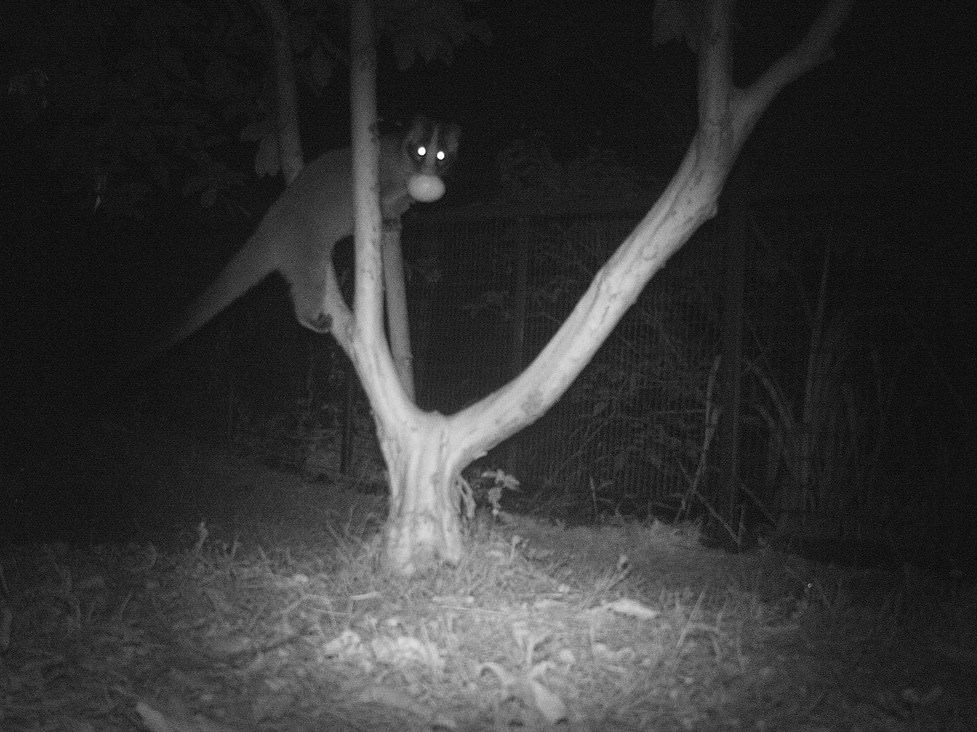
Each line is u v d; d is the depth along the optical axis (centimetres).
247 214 222
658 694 119
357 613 137
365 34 154
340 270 246
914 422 191
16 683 110
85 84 181
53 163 191
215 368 280
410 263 234
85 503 215
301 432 258
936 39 247
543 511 212
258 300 270
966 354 184
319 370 257
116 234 295
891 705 117
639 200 200
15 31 174
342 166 168
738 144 142
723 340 191
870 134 251
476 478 219
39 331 304
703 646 132
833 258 198
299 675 120
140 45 187
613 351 214
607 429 214
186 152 191
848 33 251
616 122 296
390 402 156
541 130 302
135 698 109
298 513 209
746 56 262
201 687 114
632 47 285
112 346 296
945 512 183
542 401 150
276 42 171
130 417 289
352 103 155
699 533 194
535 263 220
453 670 122
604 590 152
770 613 145
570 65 302
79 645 121
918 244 187
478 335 226
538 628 133
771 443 202
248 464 258
